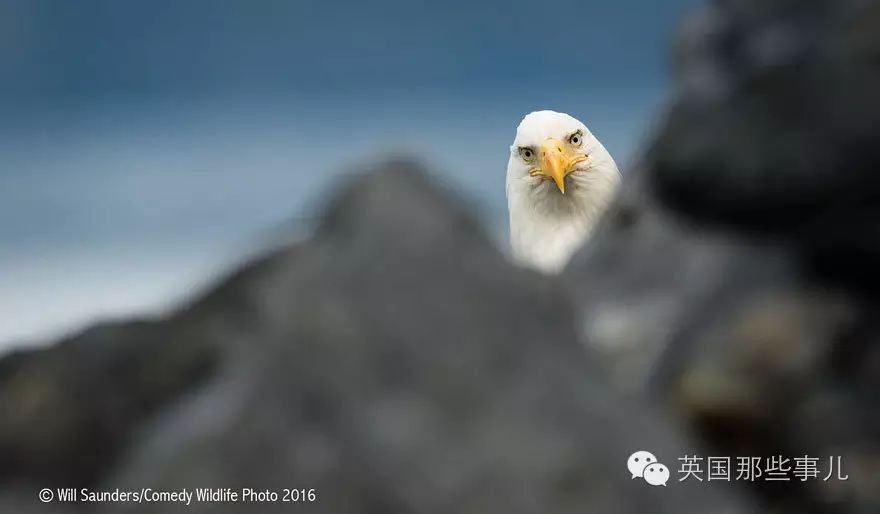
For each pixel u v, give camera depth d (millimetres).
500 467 9430
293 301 9820
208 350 10562
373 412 9539
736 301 10766
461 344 9633
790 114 10492
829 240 10602
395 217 9875
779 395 10461
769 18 10680
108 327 10836
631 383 10562
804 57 10453
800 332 10539
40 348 10875
